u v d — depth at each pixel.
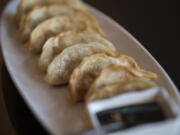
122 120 0.34
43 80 0.43
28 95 0.41
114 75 0.38
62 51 0.43
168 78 0.41
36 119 0.40
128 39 0.47
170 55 0.48
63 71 0.42
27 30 0.49
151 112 0.34
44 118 0.38
